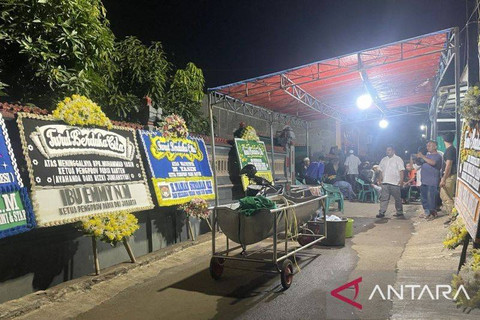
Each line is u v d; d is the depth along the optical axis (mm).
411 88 13812
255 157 11516
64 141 5641
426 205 10430
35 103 6805
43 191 5133
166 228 7914
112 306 4898
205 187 8844
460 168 5598
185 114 10648
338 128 20953
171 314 4605
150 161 7430
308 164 15055
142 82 9844
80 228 5664
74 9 6637
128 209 6434
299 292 5184
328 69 10375
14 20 6250
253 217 5652
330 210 12906
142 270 6418
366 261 6477
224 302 4938
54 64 6793
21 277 4930
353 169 17031
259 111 13750
